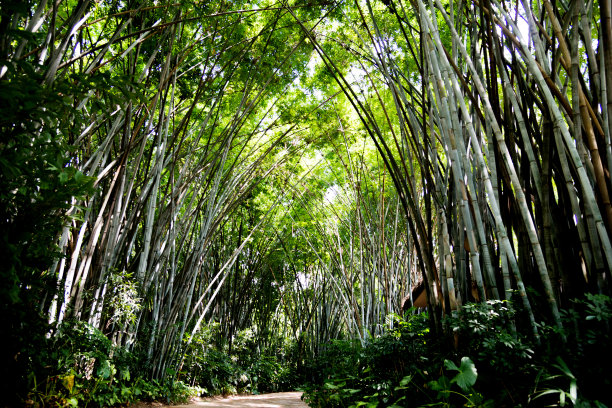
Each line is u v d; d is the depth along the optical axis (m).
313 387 4.16
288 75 5.43
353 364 3.89
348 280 7.09
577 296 1.95
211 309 8.01
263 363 9.32
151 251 4.51
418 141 2.84
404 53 4.54
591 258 1.85
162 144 4.45
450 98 2.33
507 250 1.96
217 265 8.19
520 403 1.66
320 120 6.29
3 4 1.55
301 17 4.96
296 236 10.60
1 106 1.57
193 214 5.49
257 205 8.77
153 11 3.77
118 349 3.54
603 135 1.88
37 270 2.04
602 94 1.89
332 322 10.48
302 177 8.59
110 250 3.59
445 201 2.52
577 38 1.88
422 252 2.78
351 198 7.41
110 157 4.07
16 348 1.98
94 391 3.01
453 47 2.62
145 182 4.23
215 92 5.54
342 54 5.46
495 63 2.30
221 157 5.58
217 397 6.23
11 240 1.75
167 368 4.83
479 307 1.89
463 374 1.76
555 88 1.91
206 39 4.64
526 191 2.27
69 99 1.84
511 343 1.67
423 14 2.48
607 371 1.56
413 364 2.37
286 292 11.96
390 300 5.83
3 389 2.03
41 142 1.73
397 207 6.38
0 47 1.78
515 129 2.43
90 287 3.41
